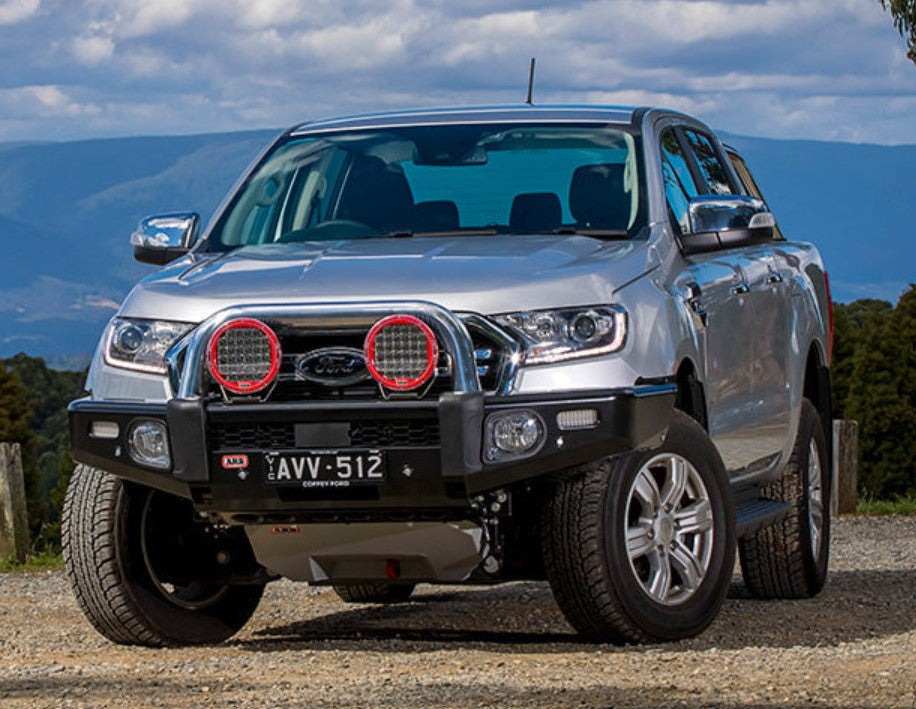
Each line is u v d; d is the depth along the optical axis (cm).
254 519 1042
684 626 1084
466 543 1041
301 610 1462
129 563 1120
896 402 7788
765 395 1328
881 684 837
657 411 1030
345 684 902
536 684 877
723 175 1424
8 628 1317
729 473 1248
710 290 1191
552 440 994
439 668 971
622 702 806
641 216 1173
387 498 998
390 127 1298
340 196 1239
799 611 1334
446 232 1183
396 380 984
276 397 1012
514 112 1298
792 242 1574
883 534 2359
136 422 1045
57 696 891
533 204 1191
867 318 8238
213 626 1166
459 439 977
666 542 1086
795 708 774
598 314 1023
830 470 1530
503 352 1006
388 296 1015
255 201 1266
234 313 1017
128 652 1121
